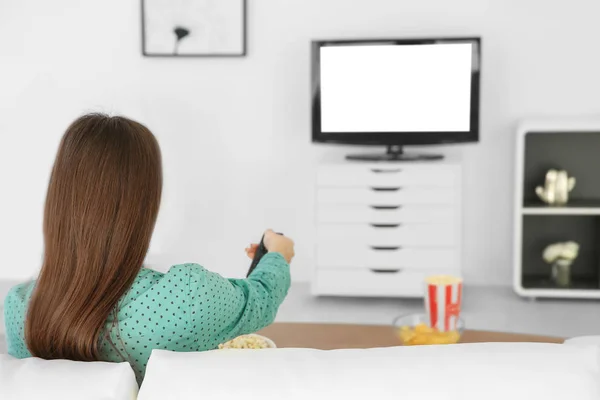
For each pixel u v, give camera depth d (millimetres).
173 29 4012
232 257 4211
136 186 1082
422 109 3807
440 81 3773
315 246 3805
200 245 4211
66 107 4137
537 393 832
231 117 4098
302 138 4082
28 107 4148
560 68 3895
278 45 4020
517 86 3932
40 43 4090
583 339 1322
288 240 1489
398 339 1712
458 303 1683
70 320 1060
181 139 4133
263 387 832
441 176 3689
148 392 853
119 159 1072
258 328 1292
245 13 3979
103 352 1110
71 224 1066
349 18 3971
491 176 4020
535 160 4000
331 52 3812
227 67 4059
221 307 1150
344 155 4074
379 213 3744
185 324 1107
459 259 3730
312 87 3854
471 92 3760
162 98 4102
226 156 4133
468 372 844
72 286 1065
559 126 3594
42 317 1074
